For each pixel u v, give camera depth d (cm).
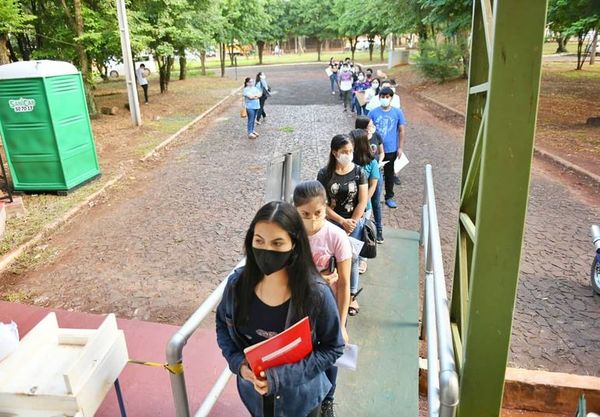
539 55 123
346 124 1478
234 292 188
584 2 1145
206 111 1730
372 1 2520
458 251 221
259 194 819
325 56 5647
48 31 1529
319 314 183
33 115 780
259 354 173
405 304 446
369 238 402
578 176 867
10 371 192
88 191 838
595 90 1764
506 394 352
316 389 201
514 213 137
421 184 855
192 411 310
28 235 640
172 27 1666
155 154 1130
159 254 591
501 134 130
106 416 311
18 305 470
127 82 1380
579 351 390
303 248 179
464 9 1652
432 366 215
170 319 444
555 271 525
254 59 5719
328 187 383
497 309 147
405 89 2292
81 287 509
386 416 310
